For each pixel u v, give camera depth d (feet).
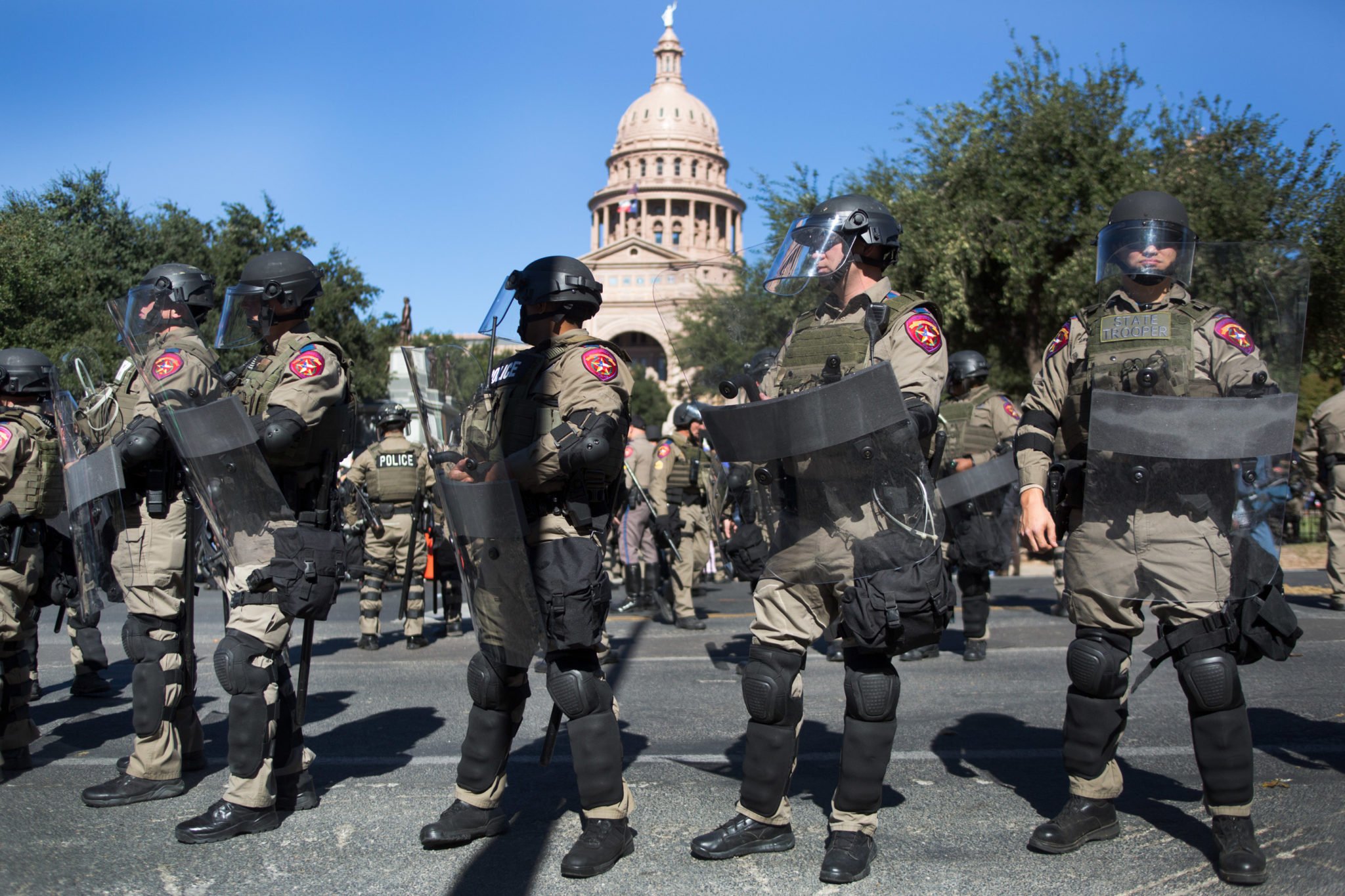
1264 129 58.03
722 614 32.96
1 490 13.67
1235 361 9.68
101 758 14.87
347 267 124.88
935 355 9.84
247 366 11.69
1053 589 38.32
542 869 9.85
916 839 10.60
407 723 16.85
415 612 26.04
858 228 10.07
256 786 11.00
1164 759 13.52
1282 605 9.49
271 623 11.04
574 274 10.50
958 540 22.09
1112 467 9.82
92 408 12.55
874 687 9.52
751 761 10.12
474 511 10.16
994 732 15.51
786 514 9.76
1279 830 10.61
